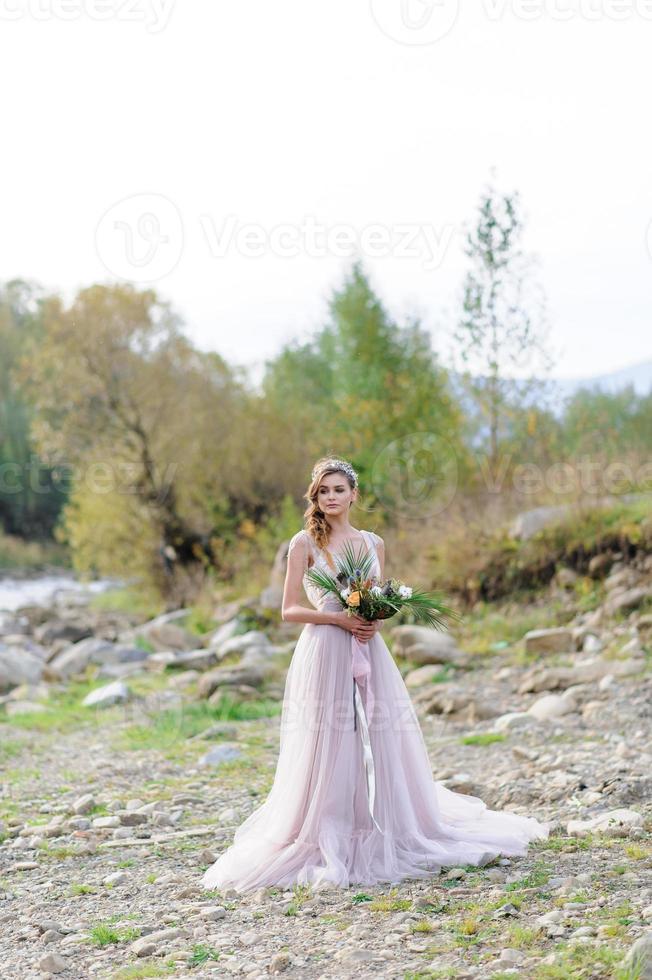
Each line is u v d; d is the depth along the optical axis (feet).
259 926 13.92
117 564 68.54
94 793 23.75
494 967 11.52
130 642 50.62
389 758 16.46
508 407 48.24
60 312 67.26
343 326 61.00
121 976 12.36
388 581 17.04
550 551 43.16
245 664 37.35
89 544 69.46
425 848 16.08
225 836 19.33
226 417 69.56
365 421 52.80
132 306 66.39
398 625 42.01
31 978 12.59
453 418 52.06
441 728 28.32
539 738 25.31
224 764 25.72
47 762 27.53
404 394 53.67
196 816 21.17
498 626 40.22
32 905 15.85
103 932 14.01
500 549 44.39
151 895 15.94
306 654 16.84
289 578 17.20
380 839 16.01
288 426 68.90
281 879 15.79
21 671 40.73
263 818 17.11
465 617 42.06
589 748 23.50
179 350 68.85
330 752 16.29
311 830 16.14
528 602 42.14
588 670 30.78
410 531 50.03
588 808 18.78
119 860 18.19
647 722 25.16
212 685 35.12
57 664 43.91
